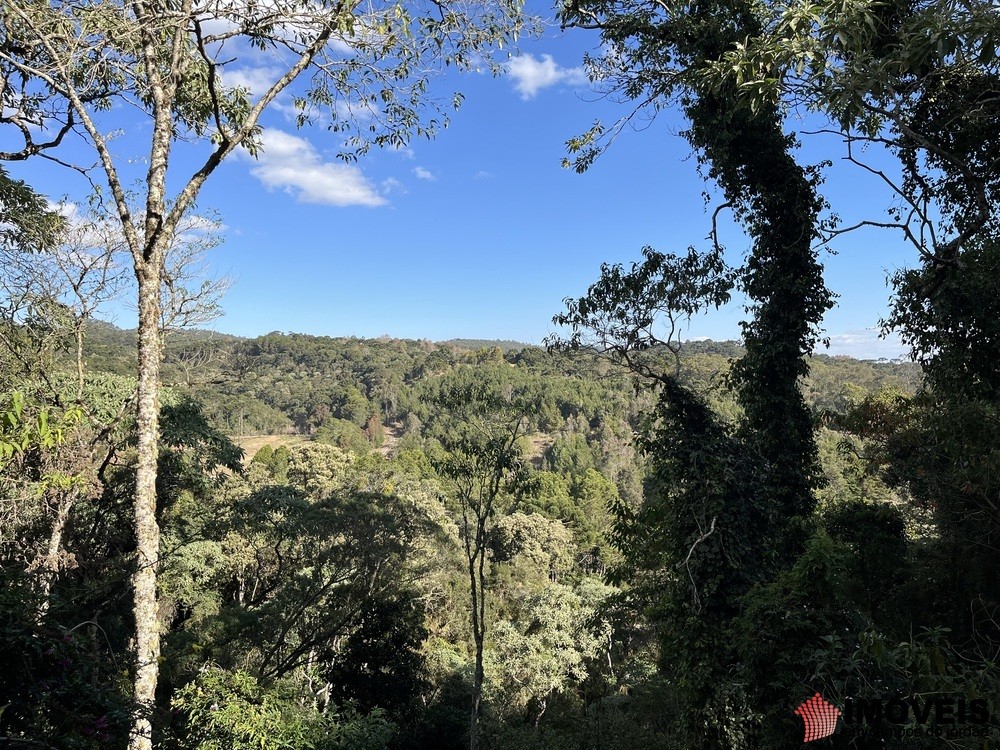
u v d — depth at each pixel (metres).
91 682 3.87
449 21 7.57
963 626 7.50
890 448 12.41
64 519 10.47
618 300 8.85
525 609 25.47
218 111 6.55
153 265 6.21
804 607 4.34
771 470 8.65
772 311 8.92
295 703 9.89
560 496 54.09
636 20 9.40
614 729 13.70
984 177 5.41
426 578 22.11
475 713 12.41
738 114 8.66
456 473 14.18
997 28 3.46
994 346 6.11
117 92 7.98
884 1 5.12
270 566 22.09
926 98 6.50
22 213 9.41
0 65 7.02
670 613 8.03
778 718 4.33
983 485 6.59
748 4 8.31
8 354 10.66
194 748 8.02
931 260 5.94
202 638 15.76
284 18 6.40
